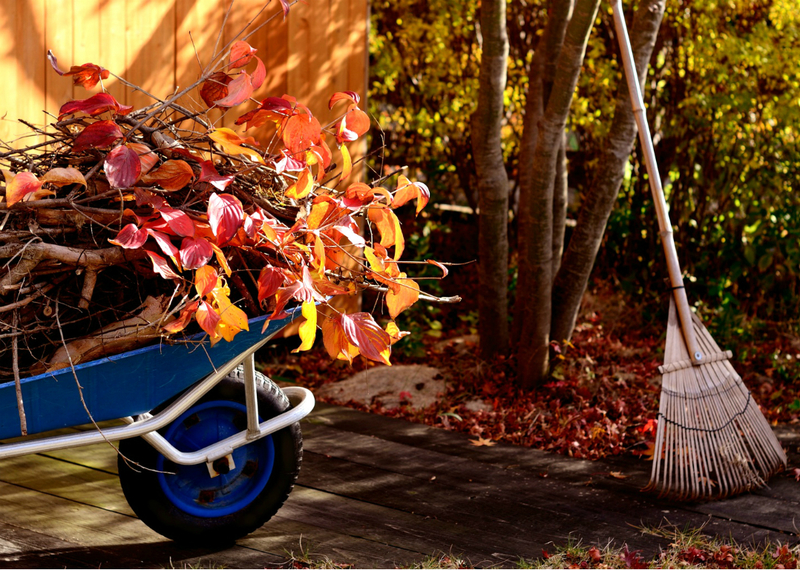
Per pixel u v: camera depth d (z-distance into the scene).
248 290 2.51
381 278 2.37
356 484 3.28
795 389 4.64
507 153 6.05
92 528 2.80
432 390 4.48
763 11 5.37
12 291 2.26
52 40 3.66
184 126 4.06
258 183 2.46
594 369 4.71
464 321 5.53
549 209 4.09
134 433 2.36
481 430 3.93
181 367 2.38
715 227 5.67
